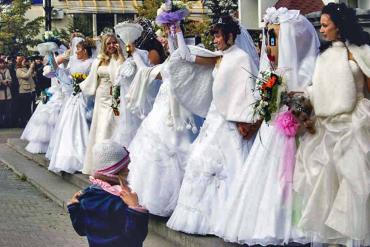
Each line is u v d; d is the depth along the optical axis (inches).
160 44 344.5
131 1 1178.6
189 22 362.9
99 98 393.4
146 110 337.4
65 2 1176.8
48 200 402.3
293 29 237.8
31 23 1135.6
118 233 165.3
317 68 224.7
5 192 428.1
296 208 227.5
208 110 290.5
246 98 259.9
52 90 548.1
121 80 357.7
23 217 356.2
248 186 234.5
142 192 286.7
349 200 212.8
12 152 608.1
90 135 395.9
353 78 218.8
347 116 218.5
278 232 227.0
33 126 554.9
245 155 262.1
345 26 220.1
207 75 289.1
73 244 301.9
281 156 230.8
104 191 166.6
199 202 263.7
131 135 359.6
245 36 279.6
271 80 230.4
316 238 221.9
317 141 224.1
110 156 167.9
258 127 260.8
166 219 300.2
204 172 261.7
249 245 234.7
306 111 224.2
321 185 218.7
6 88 859.4
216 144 264.5
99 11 1170.6
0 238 312.0
